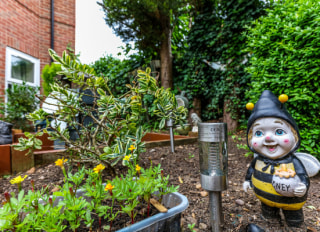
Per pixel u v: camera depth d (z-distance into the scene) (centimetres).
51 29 667
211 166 131
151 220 107
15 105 480
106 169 219
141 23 604
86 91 315
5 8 525
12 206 91
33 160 259
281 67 276
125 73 766
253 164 160
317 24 252
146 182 121
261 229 141
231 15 608
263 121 146
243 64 593
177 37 767
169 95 212
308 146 261
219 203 137
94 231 117
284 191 131
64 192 103
